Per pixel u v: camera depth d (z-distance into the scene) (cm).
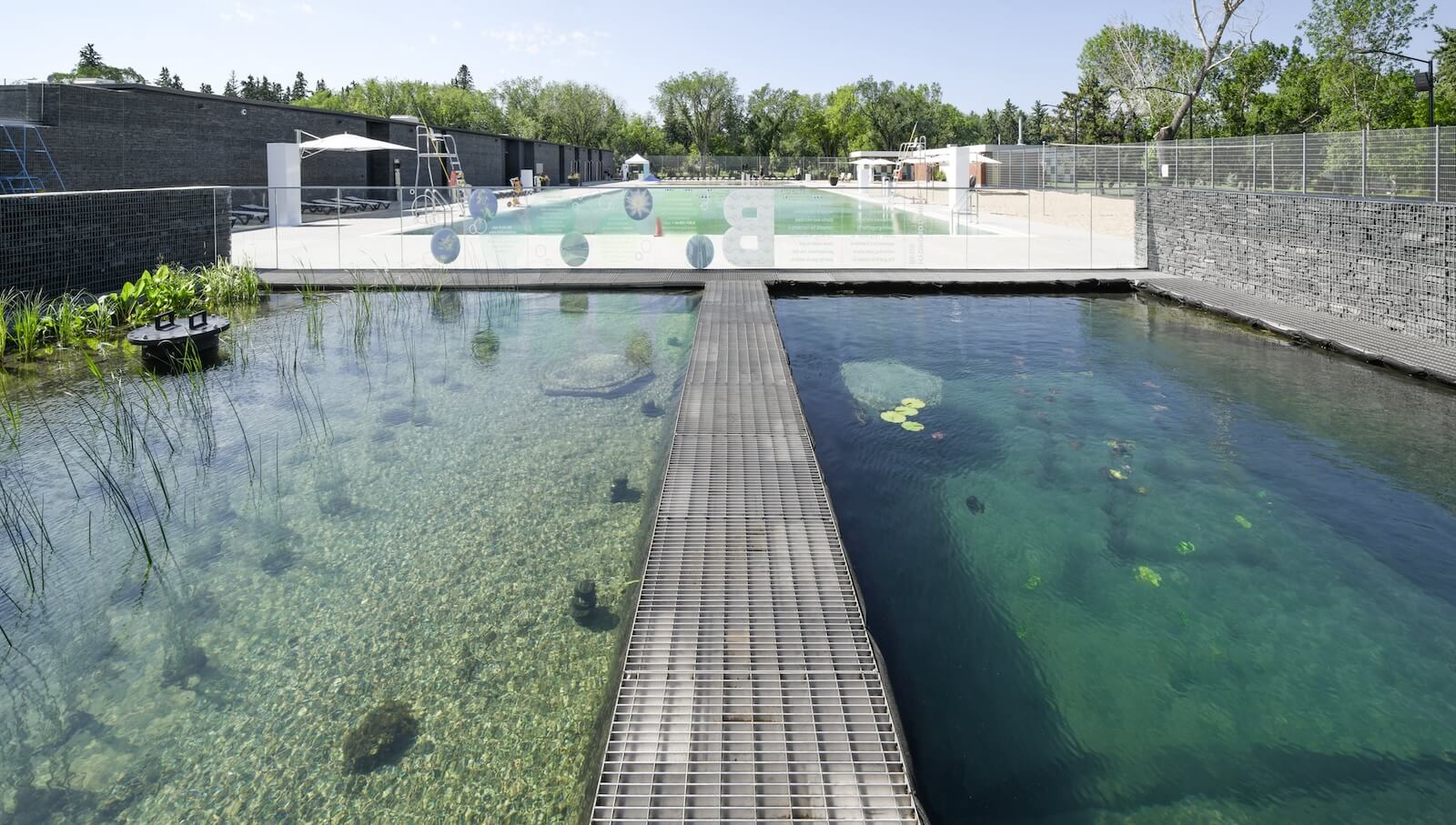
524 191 2708
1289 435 395
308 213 1677
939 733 197
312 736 192
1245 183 1384
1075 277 809
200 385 485
